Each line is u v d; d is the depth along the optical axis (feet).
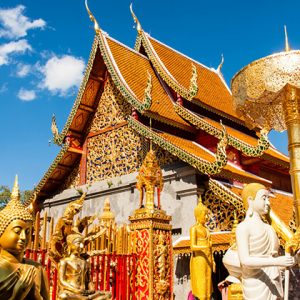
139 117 70.64
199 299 34.30
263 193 20.10
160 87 79.92
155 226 33.32
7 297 14.16
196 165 57.36
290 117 29.91
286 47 30.48
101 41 77.66
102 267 30.32
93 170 78.54
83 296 23.71
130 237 33.78
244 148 60.29
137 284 32.37
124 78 73.77
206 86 88.48
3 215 14.89
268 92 31.89
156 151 67.10
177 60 88.99
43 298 15.61
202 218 35.83
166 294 32.60
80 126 82.48
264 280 18.88
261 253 19.43
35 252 25.20
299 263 20.13
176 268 56.65
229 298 21.68
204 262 34.37
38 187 83.10
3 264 14.33
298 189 28.45
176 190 61.36
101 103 81.05
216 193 57.26
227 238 52.95
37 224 25.99
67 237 25.07
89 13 79.15
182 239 57.36
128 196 69.00
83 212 74.90
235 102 34.17
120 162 74.08
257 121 36.70
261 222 20.06
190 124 72.64
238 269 20.25
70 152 80.74
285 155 81.15
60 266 24.03
